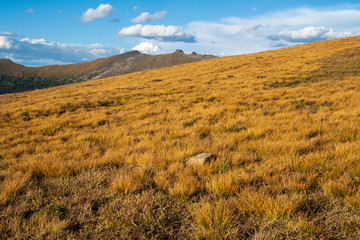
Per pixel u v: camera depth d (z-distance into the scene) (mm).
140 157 4637
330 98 10180
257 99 11633
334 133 5523
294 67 22891
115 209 2877
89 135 7035
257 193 2939
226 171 3861
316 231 2281
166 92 16516
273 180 3354
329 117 7070
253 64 29797
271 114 8602
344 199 2746
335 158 3947
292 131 5930
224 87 16875
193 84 19312
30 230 2496
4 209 2879
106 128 7988
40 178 4000
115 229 2520
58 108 11984
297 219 2484
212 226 2422
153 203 3025
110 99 14703
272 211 2586
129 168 4219
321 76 17766
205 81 20344
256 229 2430
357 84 13336
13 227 2486
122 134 7047
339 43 38156
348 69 19422
